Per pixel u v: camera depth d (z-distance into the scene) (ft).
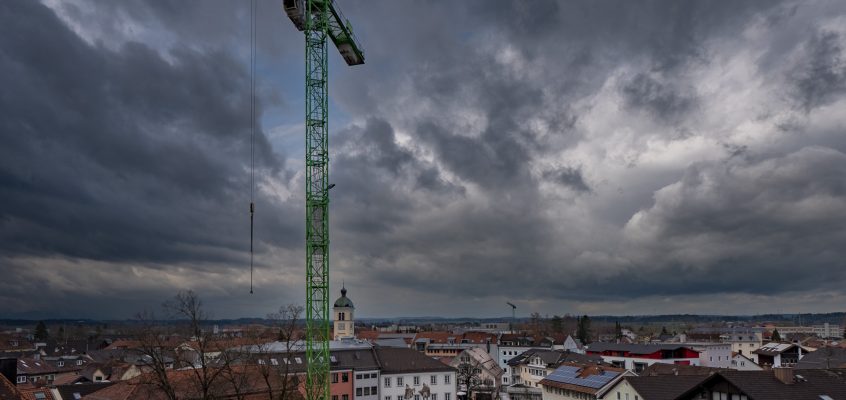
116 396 301.02
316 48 396.57
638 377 320.91
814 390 241.14
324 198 390.01
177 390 290.35
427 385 498.28
